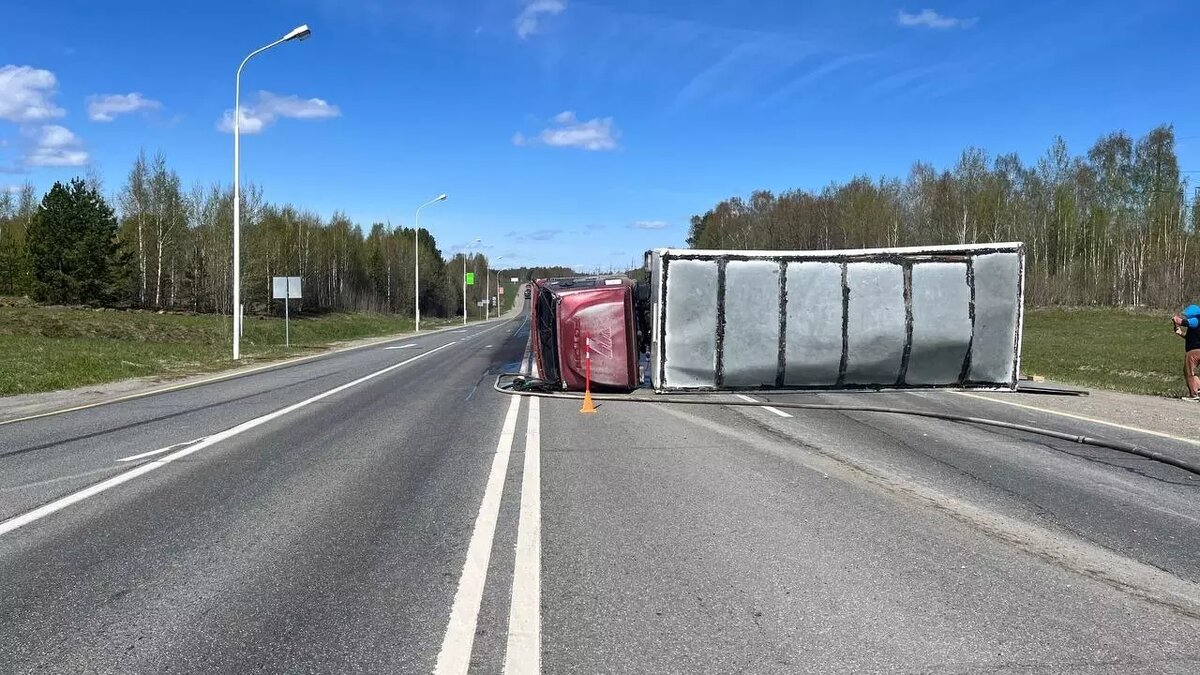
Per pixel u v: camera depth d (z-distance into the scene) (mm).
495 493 6789
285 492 6844
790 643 3758
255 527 5742
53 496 6684
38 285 42250
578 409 12422
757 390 13281
